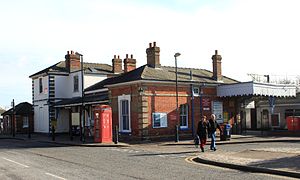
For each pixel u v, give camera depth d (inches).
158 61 1244.5
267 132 1317.7
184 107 1206.3
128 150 846.5
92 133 1310.3
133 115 1128.2
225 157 623.5
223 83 1311.5
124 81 1145.4
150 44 1242.6
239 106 1362.0
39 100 1633.9
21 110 1740.9
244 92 1199.6
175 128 1077.1
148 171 504.4
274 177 452.8
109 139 1068.5
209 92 1272.1
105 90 1299.2
